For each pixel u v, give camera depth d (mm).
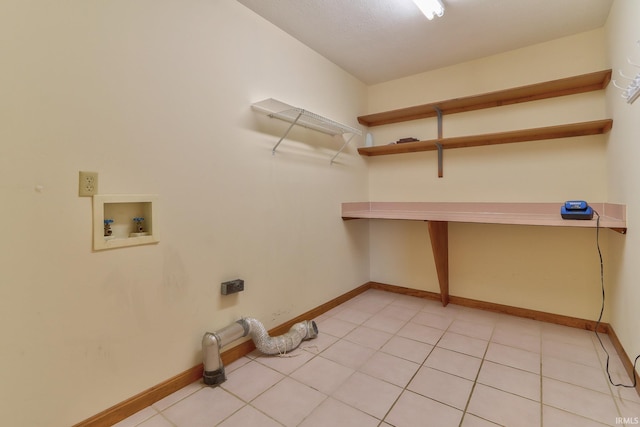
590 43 2312
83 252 1323
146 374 1538
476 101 2682
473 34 2359
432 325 2473
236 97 1974
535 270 2592
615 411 1440
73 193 1291
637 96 1478
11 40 1131
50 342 1237
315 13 2100
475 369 1824
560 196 2455
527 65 2549
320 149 2711
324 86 2729
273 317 2260
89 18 1327
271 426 1382
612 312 2193
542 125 2510
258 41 2117
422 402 1534
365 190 3367
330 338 2254
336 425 1384
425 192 3092
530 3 1990
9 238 1138
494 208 2729
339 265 2973
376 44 2512
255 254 2115
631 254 1702
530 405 1498
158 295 1586
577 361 1896
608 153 2201
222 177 1895
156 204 1569
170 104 1626
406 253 3264
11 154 1137
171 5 1627
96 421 1355
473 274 2875
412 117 3127
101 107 1367
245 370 1847
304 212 2539
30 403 1190
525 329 2387
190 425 1394
